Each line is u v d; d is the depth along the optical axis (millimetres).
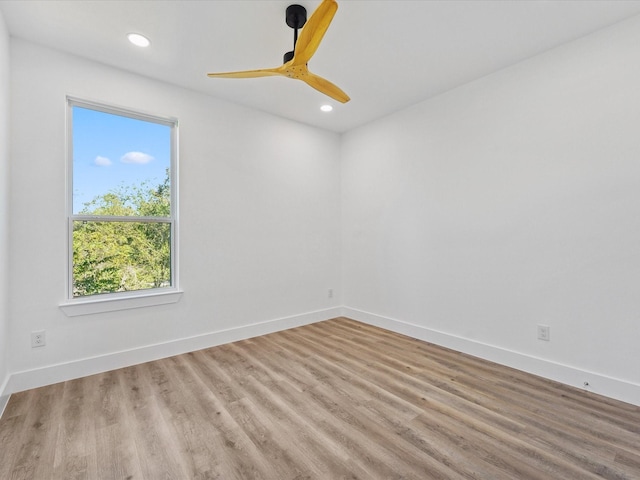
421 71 2842
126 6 2020
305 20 2076
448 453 1678
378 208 3967
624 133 2186
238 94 3252
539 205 2588
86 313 2600
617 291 2221
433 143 3354
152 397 2252
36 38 2336
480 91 2955
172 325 3039
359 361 2896
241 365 2805
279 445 1745
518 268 2719
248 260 3557
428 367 2762
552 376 2516
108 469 1570
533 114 2613
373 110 3684
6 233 2199
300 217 4023
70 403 2166
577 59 2379
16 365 2314
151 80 2916
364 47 2479
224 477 1521
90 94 2617
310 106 3555
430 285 3408
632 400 2148
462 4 2021
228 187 3400
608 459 1628
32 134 2377
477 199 2994
